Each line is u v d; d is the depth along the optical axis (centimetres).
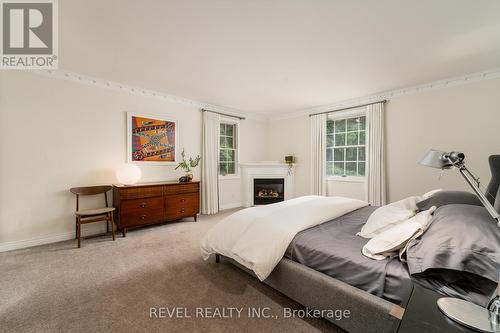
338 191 448
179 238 305
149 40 223
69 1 167
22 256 244
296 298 152
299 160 521
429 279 108
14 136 267
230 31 207
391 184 373
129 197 317
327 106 464
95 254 251
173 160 412
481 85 293
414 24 195
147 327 140
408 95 355
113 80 333
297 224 180
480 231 104
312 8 176
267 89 369
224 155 517
